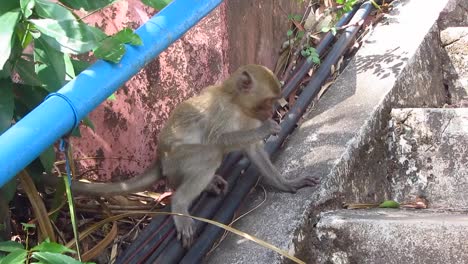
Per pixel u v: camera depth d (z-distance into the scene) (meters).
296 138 1.85
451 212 1.67
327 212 1.64
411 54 1.99
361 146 1.76
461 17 2.23
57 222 1.67
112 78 1.32
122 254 1.59
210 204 1.70
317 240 1.59
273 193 1.71
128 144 1.79
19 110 1.49
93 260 1.63
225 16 1.91
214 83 1.91
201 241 1.61
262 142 1.76
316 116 1.90
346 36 2.15
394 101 1.89
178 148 1.76
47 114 1.24
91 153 1.74
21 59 1.44
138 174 1.81
